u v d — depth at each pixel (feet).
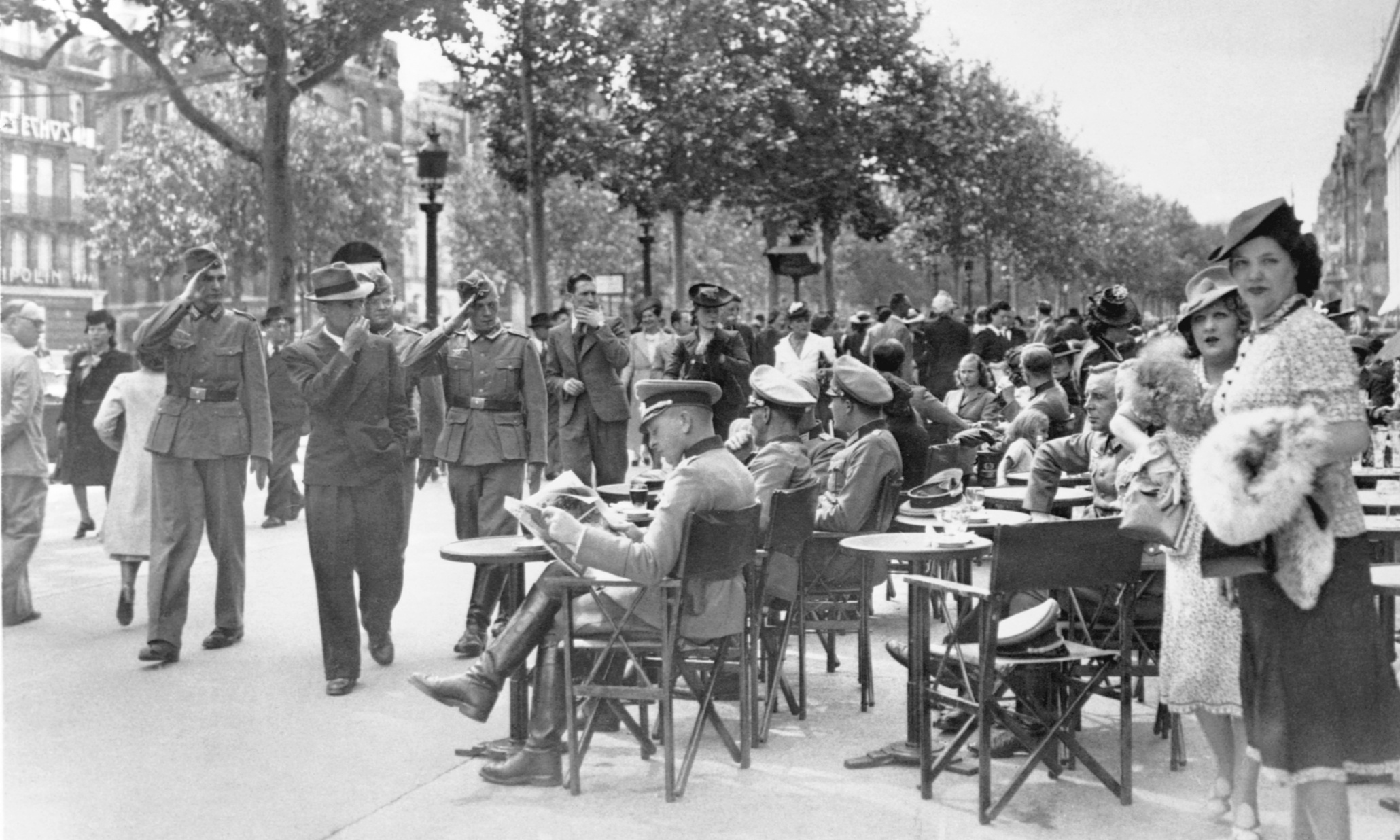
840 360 22.62
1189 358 16.34
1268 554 12.40
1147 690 22.81
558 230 159.22
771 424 21.83
